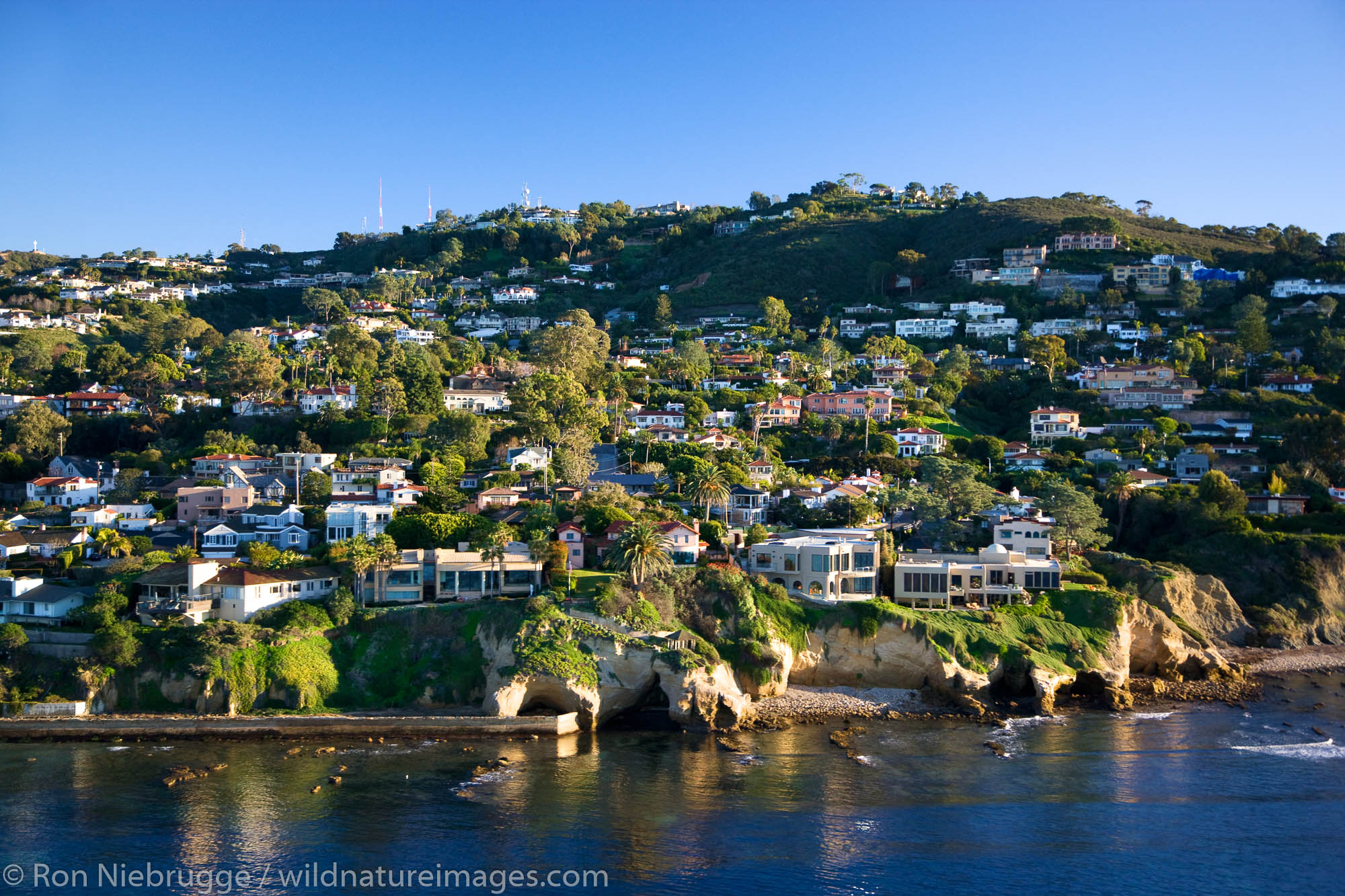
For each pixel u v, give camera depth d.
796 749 103.25
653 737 106.81
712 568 124.81
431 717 106.88
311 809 86.56
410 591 122.62
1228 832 84.19
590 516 141.25
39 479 179.25
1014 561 136.88
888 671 121.44
